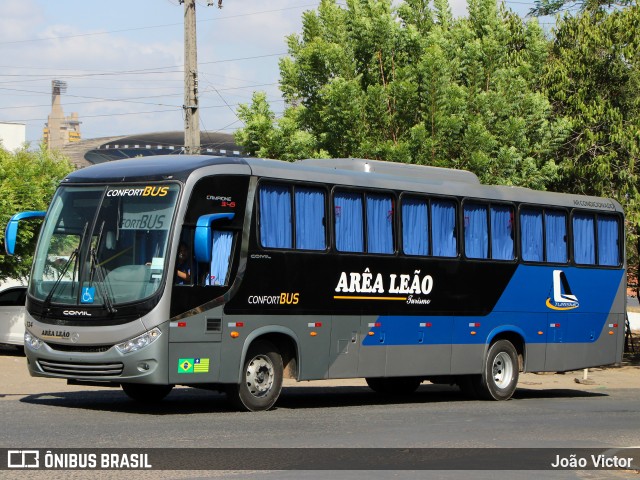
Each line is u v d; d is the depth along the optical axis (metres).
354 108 27.25
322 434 13.80
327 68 28.98
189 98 32.88
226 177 16.11
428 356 19.53
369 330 18.33
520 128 28.28
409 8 31.27
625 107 32.09
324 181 17.70
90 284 15.48
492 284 20.92
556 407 19.58
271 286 16.66
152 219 15.50
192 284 15.52
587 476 11.27
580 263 23.11
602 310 23.64
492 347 20.98
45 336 15.64
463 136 27.73
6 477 9.88
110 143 85.25
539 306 22.03
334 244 17.78
